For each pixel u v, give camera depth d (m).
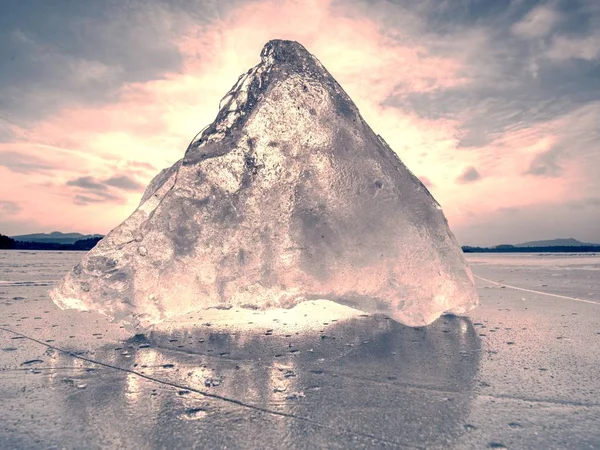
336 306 2.62
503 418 0.89
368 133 2.08
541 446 0.77
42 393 1.05
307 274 1.82
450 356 1.39
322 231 1.84
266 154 1.89
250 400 0.99
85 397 1.02
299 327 1.92
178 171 1.85
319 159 1.89
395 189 1.90
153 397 1.02
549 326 1.91
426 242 1.84
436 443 0.78
